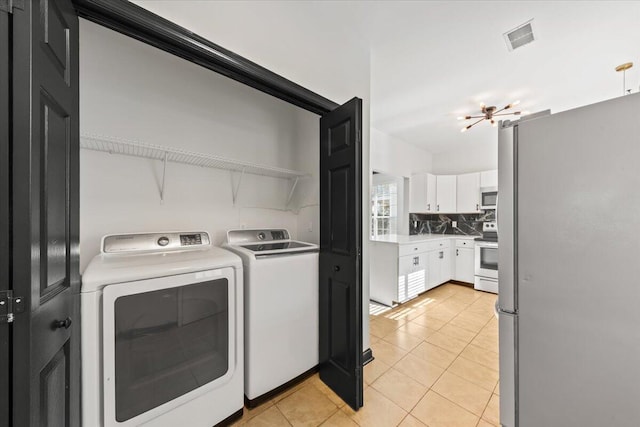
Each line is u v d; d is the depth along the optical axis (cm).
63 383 82
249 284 151
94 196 153
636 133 74
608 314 80
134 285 110
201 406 129
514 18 174
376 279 349
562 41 195
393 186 475
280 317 163
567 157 86
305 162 237
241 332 146
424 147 484
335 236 168
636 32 183
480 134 413
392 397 162
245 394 154
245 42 136
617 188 77
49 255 71
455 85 263
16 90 58
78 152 96
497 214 105
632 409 76
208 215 200
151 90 172
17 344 59
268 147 234
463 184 445
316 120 224
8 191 58
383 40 198
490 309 320
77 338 95
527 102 299
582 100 292
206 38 121
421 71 238
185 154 166
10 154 58
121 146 155
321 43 175
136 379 110
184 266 124
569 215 86
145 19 103
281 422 142
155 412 115
